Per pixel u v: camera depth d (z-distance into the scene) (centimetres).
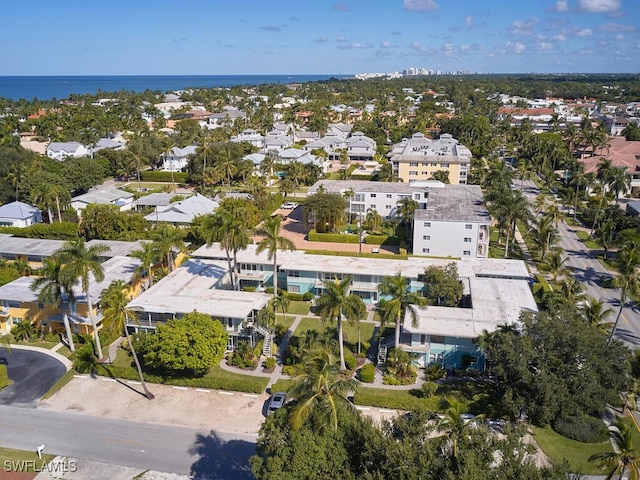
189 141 18450
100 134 19875
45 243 8650
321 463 3334
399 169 14100
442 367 5825
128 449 4600
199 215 10344
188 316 5641
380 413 5041
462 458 3128
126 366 5903
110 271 7425
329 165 17125
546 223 9200
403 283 5547
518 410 4800
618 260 6312
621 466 3541
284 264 7700
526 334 4772
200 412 5138
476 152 17500
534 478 3030
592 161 14738
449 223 8712
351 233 10612
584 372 4412
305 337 5841
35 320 6625
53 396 5388
